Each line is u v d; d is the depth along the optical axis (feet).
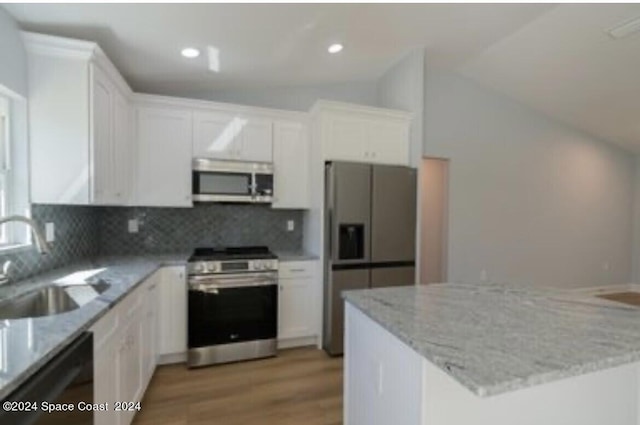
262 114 11.42
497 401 4.29
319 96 13.47
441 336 4.06
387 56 12.14
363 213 10.99
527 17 10.70
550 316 4.83
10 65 6.41
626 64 12.34
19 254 6.64
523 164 17.20
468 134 16.07
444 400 4.02
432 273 16.56
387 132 11.96
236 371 9.55
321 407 7.91
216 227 12.00
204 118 10.76
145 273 7.70
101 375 5.25
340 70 12.47
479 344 3.83
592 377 4.73
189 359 9.57
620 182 19.44
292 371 9.61
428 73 15.24
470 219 16.22
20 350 3.71
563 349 3.70
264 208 12.55
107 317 5.50
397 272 11.42
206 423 7.27
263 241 12.53
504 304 5.42
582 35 11.34
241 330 10.11
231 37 8.83
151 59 9.57
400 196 11.46
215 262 9.78
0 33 6.16
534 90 15.55
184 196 10.57
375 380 5.04
